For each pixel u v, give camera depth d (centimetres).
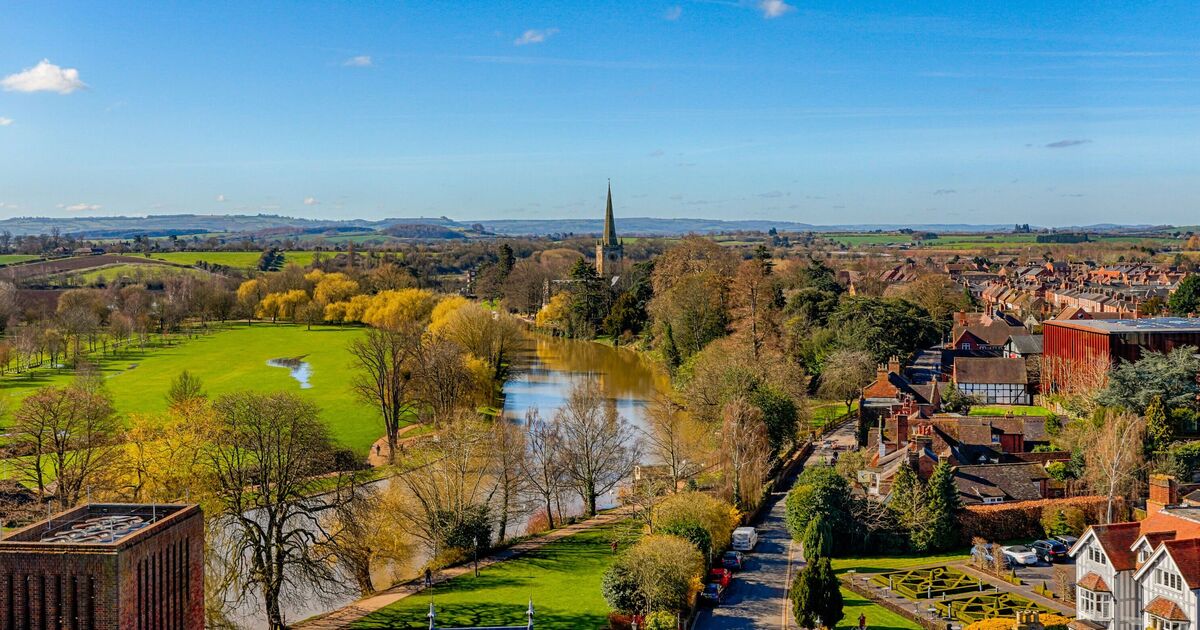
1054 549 9469
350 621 8181
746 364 14850
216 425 9719
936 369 18688
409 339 15438
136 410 16362
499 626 7862
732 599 8612
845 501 10225
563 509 12350
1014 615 7906
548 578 9262
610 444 12719
